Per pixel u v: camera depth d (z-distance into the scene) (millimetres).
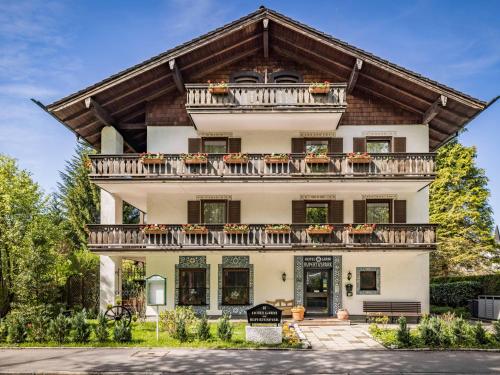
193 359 13477
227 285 22703
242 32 21828
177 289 22578
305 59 23188
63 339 15812
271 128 23141
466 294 27016
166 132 23234
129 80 21422
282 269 22734
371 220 23062
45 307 18438
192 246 21312
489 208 38438
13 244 22984
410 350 14719
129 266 36125
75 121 22406
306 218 23094
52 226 24734
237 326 19922
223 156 21578
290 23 21219
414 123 23078
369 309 22000
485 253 36719
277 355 14023
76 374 12039
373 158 21562
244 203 23156
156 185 21812
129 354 14109
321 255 22750
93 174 21438
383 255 22703
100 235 21469
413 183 21688
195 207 23141
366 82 22797
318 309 22688
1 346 15164
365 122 23156
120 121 23797
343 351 14633
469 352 14477
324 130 23203
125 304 23188
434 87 20969
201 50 22000
